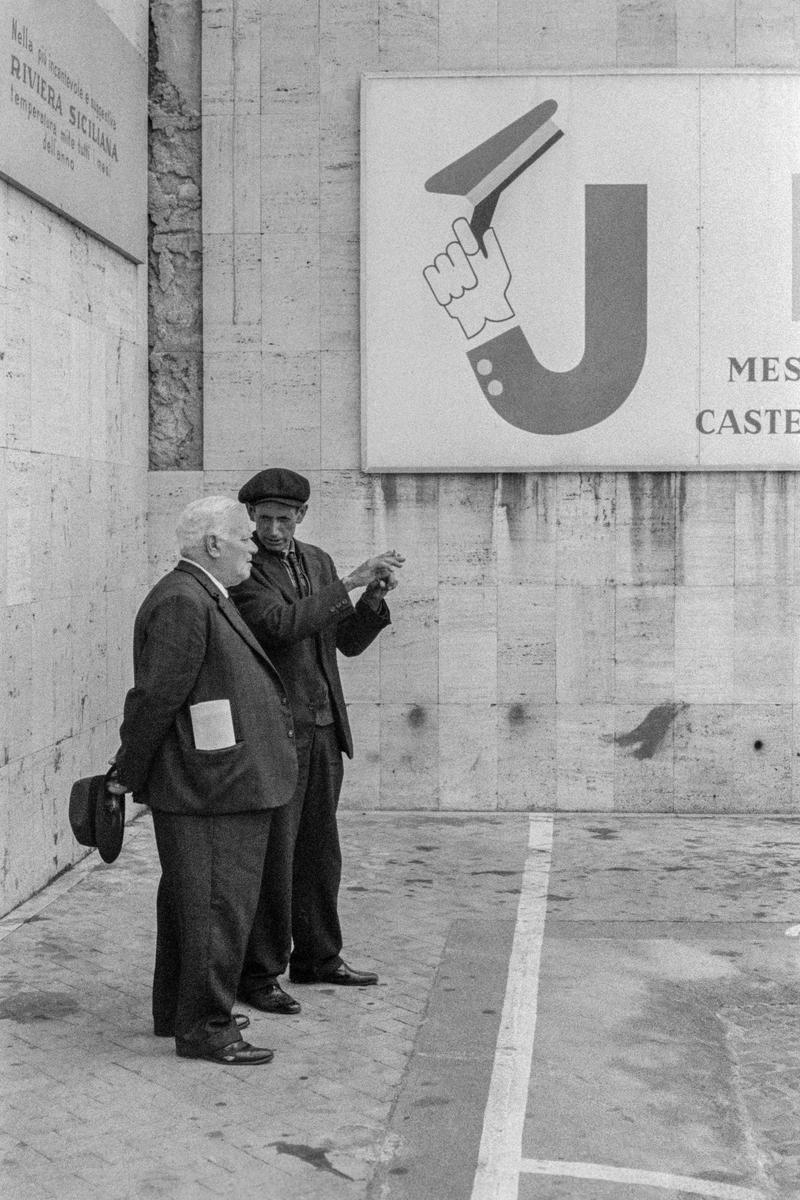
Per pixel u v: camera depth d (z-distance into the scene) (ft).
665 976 16.80
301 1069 13.69
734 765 26.84
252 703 13.80
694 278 26.37
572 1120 12.63
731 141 26.25
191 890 13.67
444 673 26.96
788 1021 15.38
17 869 19.67
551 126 26.35
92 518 23.43
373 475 26.99
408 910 19.77
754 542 26.63
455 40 26.71
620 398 26.50
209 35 26.94
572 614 26.86
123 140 25.04
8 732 19.16
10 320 19.33
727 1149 12.16
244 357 27.12
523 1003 15.78
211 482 27.27
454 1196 11.02
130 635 25.89
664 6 26.53
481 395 26.63
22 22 19.40
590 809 26.96
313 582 16.31
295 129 26.91
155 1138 12.03
